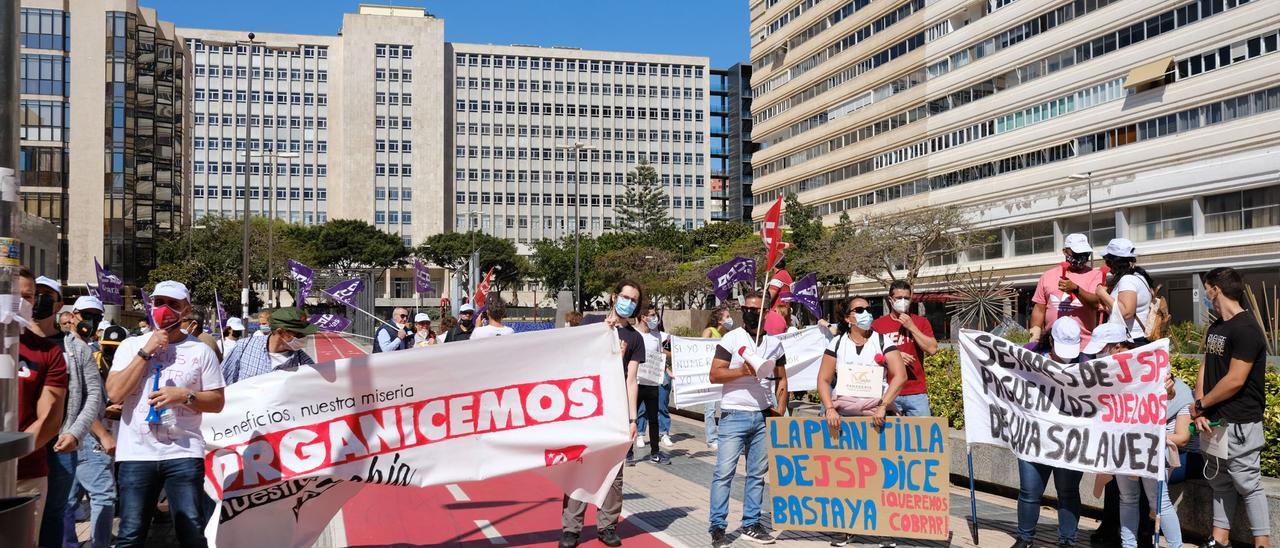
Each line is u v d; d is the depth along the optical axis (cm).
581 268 9438
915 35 6469
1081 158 5044
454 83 12212
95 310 905
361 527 806
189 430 586
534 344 714
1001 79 5669
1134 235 4622
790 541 754
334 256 9406
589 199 12525
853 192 7231
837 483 729
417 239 11662
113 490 681
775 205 1029
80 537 800
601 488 718
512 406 708
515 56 12425
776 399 803
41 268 4741
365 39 11694
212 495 629
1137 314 750
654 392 1198
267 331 857
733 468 744
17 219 535
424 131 11775
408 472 678
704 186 12912
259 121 11562
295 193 11562
